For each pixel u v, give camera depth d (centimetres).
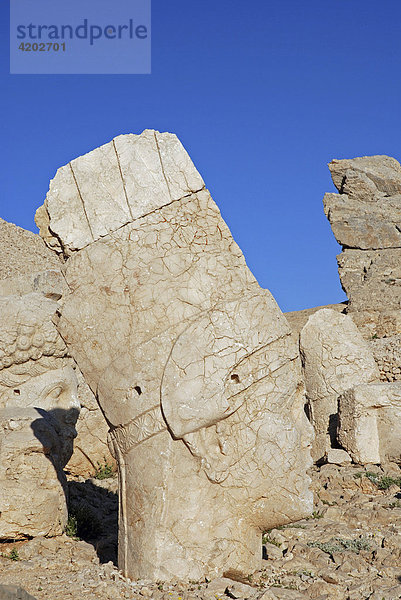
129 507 592
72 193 602
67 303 605
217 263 597
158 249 593
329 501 908
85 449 1103
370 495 936
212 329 578
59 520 711
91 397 1123
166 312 586
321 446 1180
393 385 1111
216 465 575
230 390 575
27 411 750
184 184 599
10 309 816
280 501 591
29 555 661
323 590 575
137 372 582
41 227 613
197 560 573
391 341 1722
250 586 559
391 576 618
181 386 570
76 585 567
